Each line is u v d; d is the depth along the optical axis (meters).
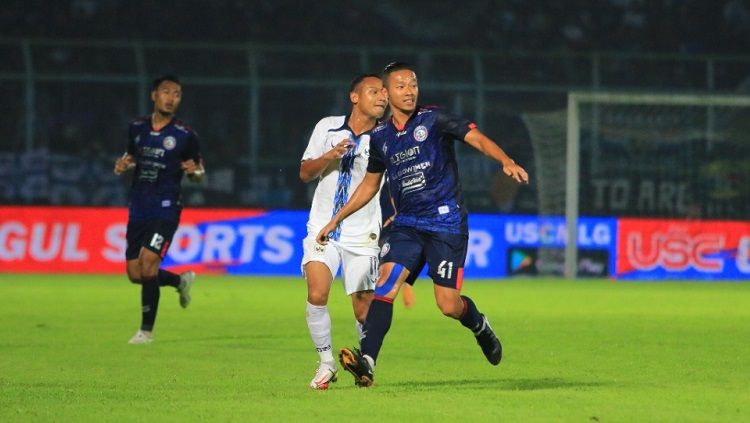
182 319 51.72
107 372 32.03
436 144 26.86
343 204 29.67
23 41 88.56
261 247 88.56
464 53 93.88
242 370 32.66
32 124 90.81
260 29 123.06
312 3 124.94
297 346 40.00
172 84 42.69
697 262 90.88
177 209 43.06
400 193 27.34
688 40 126.38
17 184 92.06
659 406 25.17
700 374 32.16
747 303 64.44
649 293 72.81
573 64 115.62
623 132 98.12
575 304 62.94
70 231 87.50
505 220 90.69
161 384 29.22
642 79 116.38
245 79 91.94
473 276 89.88
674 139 98.06
